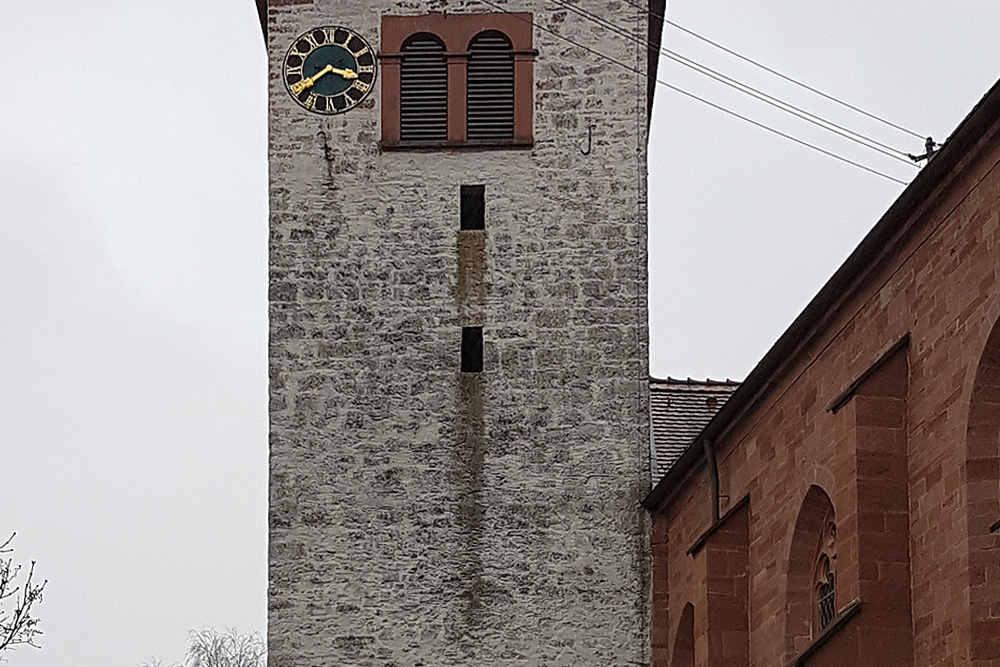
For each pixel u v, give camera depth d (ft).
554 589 165.89
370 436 168.55
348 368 169.68
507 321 169.99
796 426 137.08
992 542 109.91
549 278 170.40
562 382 168.96
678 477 159.84
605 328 169.68
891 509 119.44
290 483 168.04
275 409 169.27
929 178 112.98
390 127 172.96
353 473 168.04
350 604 165.99
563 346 169.48
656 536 166.50
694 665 154.71
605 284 170.30
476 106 173.47
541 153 172.14
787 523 138.31
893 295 121.60
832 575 134.10
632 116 172.55
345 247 171.42
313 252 171.53
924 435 116.98
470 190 172.14
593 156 172.04
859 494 119.65
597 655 164.76
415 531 167.02
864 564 119.03
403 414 168.86
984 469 110.42
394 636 165.48
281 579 166.61
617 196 171.42
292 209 172.14
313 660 165.48
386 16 174.50
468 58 173.78
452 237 171.42
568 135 172.35
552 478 167.53
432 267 170.91
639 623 165.17
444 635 165.37
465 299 170.40
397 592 166.09
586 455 167.73
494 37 174.19
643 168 171.83
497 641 165.17
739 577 149.07
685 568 160.15
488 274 170.71
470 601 165.78
